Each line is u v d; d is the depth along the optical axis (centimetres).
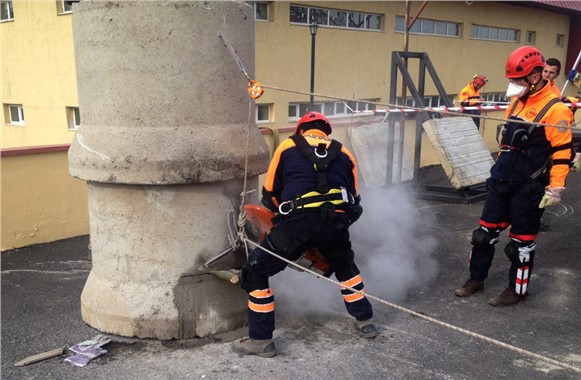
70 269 473
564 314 378
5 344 331
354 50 1276
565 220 640
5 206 515
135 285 338
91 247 360
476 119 985
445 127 769
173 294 335
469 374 298
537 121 361
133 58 310
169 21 306
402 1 1348
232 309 348
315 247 326
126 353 321
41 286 432
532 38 1912
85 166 326
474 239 398
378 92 1355
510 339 340
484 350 325
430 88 1512
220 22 318
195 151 316
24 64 1174
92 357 312
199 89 318
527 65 356
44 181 539
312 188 303
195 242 334
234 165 329
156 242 331
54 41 1096
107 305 341
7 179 512
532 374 298
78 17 324
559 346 331
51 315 375
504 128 394
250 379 291
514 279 389
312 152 310
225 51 323
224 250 343
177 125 318
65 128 1133
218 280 344
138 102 315
